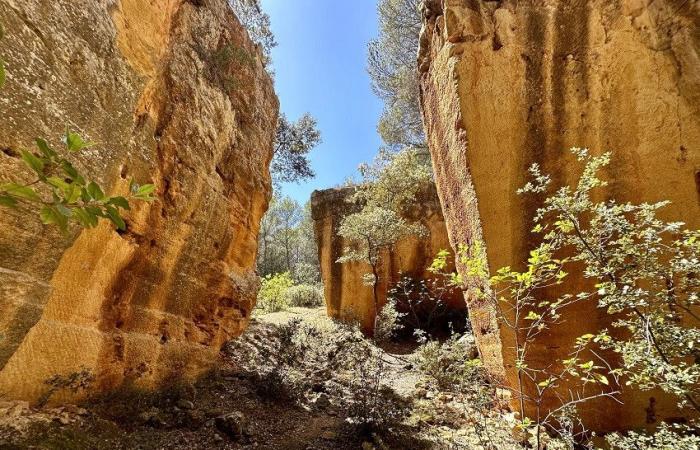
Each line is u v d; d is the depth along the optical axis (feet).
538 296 14.49
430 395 22.29
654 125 13.58
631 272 8.50
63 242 9.39
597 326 13.28
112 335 14.43
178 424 14.32
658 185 13.16
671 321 8.74
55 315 11.56
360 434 16.39
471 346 24.90
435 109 21.59
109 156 11.08
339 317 45.14
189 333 20.04
